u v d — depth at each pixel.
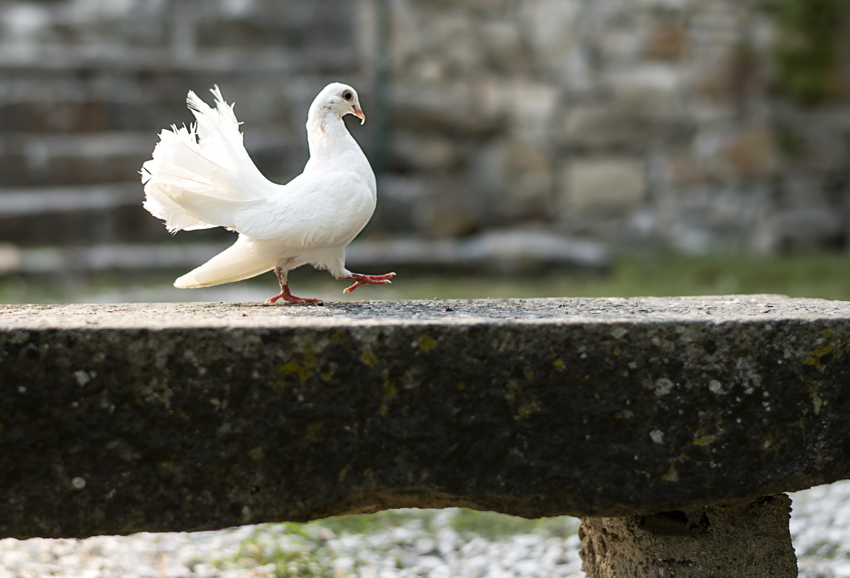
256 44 12.38
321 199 2.75
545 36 11.41
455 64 11.46
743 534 2.56
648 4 10.87
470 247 9.66
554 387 2.16
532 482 2.19
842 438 2.26
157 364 2.04
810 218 10.62
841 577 3.47
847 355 2.23
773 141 10.67
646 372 2.18
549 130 11.34
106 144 10.35
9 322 2.08
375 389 2.11
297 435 2.11
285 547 3.89
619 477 2.21
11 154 9.92
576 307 2.74
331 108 2.93
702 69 10.78
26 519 2.05
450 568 3.77
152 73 11.09
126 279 8.48
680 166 10.93
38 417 2.02
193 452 2.08
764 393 2.21
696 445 2.21
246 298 7.82
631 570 2.64
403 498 2.22
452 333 2.12
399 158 11.32
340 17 12.62
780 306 2.68
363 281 3.07
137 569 3.59
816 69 10.52
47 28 11.98
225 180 2.65
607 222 11.23
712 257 9.74
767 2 10.59
